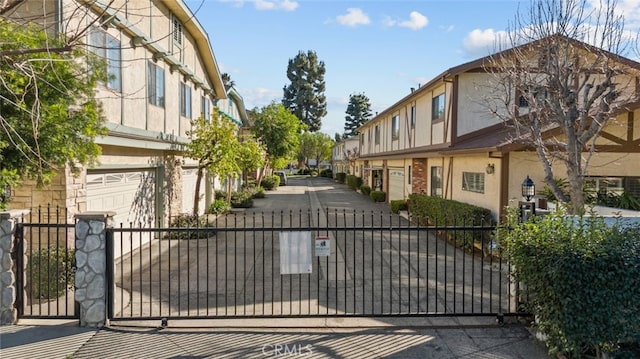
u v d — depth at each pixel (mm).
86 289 5434
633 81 10711
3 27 5258
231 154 13711
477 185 11984
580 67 8781
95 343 4949
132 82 9898
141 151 10805
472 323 5586
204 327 5441
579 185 7742
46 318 5555
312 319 5738
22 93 5070
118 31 9188
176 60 12805
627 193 9992
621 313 4188
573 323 4246
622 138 10242
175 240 11867
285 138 30875
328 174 61031
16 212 5543
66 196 7184
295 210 19766
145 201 11344
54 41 5523
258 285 7516
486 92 13336
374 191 24828
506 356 4684
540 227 4891
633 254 4266
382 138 25250
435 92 15406
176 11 12750
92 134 6207
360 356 4668
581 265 4238
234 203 20781
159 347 4859
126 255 10133
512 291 6184
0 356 4582
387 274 8266
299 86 65250
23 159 5672
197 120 13828
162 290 7188
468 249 10562
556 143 8383
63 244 7152
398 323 5605
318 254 5871
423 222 14578
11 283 5473
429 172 16328
